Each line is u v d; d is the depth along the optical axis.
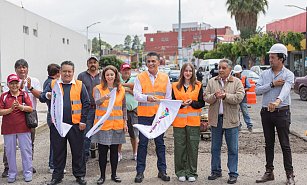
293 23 36.81
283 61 6.37
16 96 6.77
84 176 6.75
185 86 6.75
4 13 19.98
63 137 6.59
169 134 11.27
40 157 8.62
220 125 6.69
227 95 6.39
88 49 53.81
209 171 7.36
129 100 8.11
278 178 6.83
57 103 6.49
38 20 26.77
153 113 6.75
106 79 6.71
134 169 7.60
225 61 6.59
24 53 23.50
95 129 6.48
